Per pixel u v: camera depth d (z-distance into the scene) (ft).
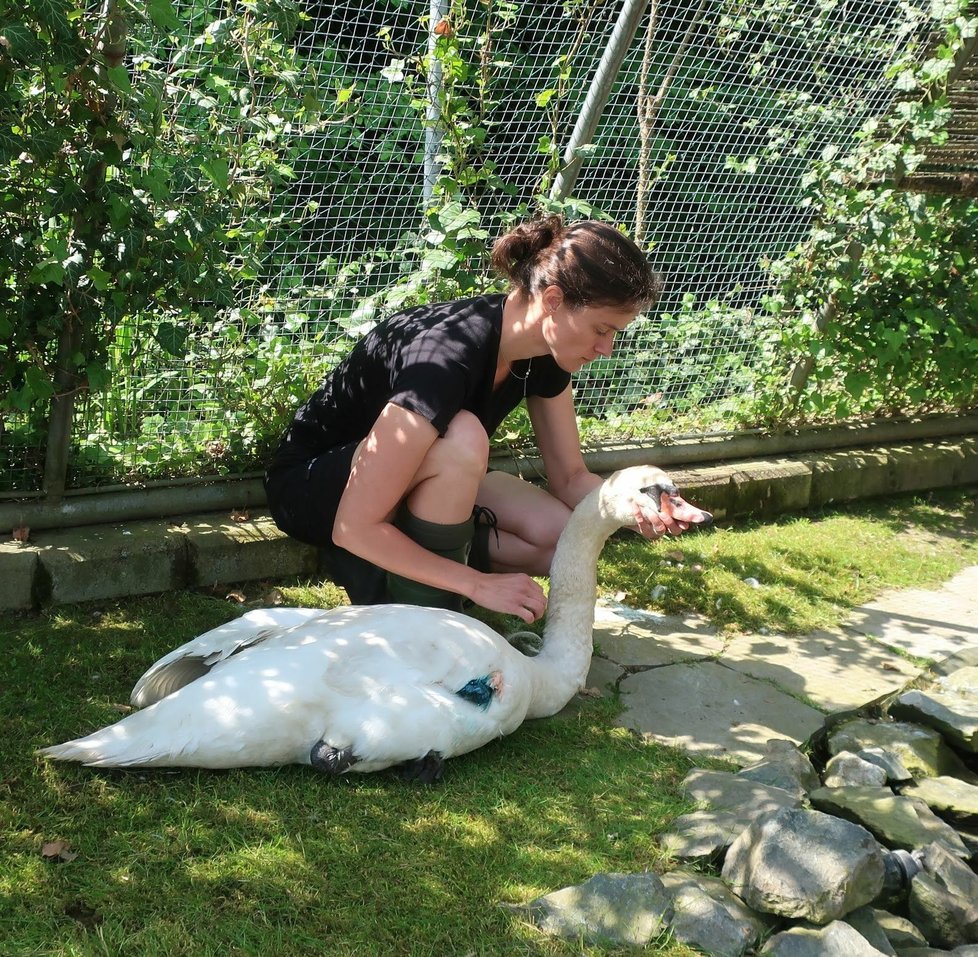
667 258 17.35
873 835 9.45
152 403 13.35
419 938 7.46
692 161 17.13
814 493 18.21
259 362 13.47
